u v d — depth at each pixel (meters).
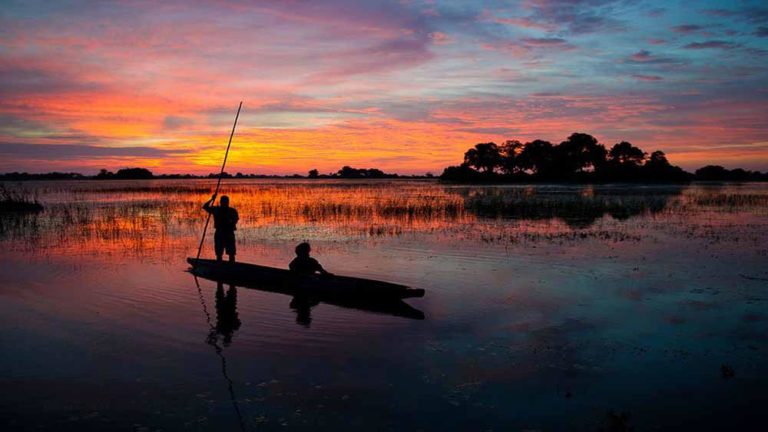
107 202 34.22
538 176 100.25
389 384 5.58
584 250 14.02
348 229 18.88
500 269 11.51
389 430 4.66
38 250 14.29
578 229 18.77
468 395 5.33
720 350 6.54
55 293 9.41
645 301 8.80
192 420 4.84
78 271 11.38
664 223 20.67
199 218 23.09
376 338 7.02
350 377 5.75
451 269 11.55
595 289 9.62
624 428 4.68
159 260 12.82
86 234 17.66
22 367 6.04
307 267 10.34
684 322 7.66
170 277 10.87
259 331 7.30
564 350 6.56
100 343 6.81
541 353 6.46
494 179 103.19
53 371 5.92
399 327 7.48
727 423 4.78
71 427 4.70
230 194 45.41
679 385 5.56
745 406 5.09
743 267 11.60
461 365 6.09
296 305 8.73
